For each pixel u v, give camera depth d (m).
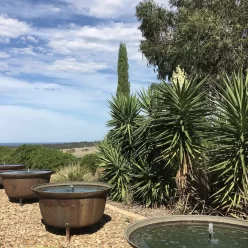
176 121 6.09
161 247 2.93
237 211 5.40
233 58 11.72
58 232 5.29
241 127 5.26
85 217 4.91
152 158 7.33
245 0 12.41
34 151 13.05
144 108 7.04
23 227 5.55
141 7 17.77
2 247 4.52
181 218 3.63
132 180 7.92
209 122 5.96
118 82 17.17
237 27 11.91
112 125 8.45
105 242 4.79
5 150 15.34
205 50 12.08
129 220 5.94
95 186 6.20
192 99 5.95
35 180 7.34
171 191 7.10
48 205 4.91
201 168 6.07
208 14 12.63
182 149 6.04
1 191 9.40
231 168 5.41
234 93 5.43
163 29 18.12
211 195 5.91
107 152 8.22
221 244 3.07
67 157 12.60
